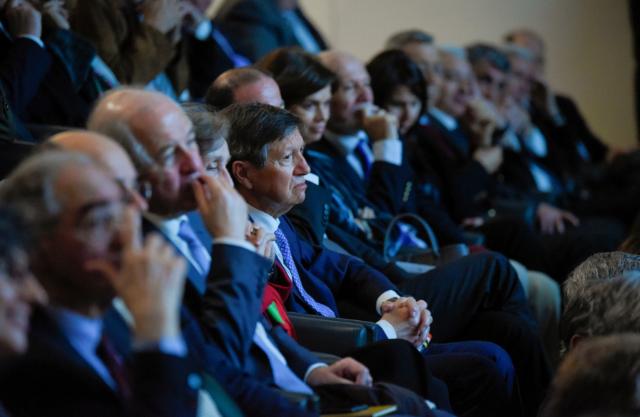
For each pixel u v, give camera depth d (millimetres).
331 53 8539
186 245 4797
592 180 13852
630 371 3750
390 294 6523
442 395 5449
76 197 3598
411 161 10227
